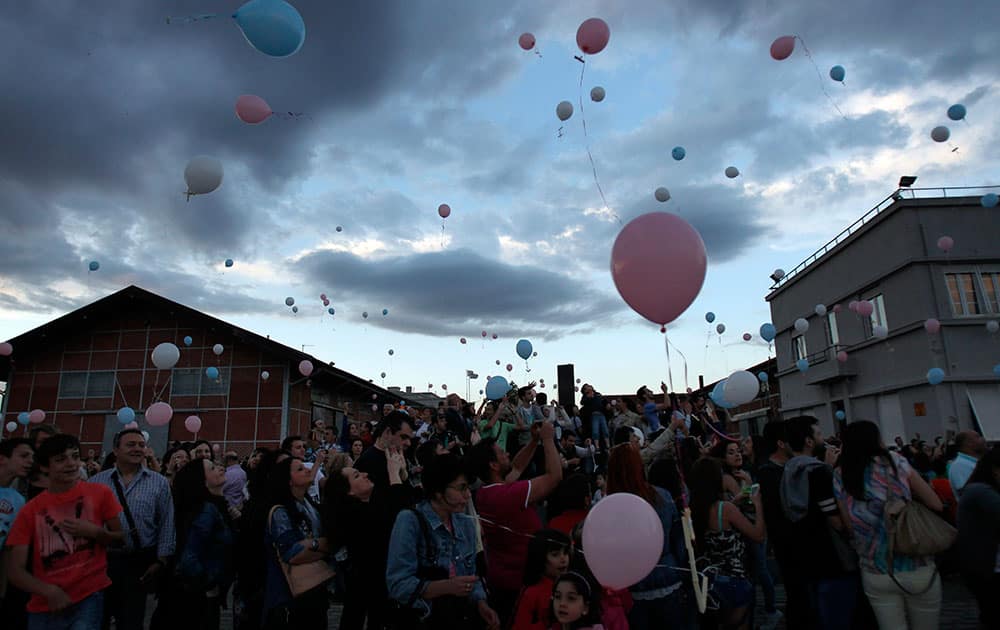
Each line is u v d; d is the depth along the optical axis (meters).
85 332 23.19
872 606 3.62
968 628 5.71
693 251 3.53
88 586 3.73
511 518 3.77
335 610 7.28
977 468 4.00
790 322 25.50
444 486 3.38
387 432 4.70
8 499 4.00
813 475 3.94
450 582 3.11
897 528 3.47
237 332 21.64
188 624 4.44
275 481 3.98
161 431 21.64
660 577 3.72
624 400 12.05
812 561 3.89
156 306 22.73
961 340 17.52
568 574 2.93
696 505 4.00
